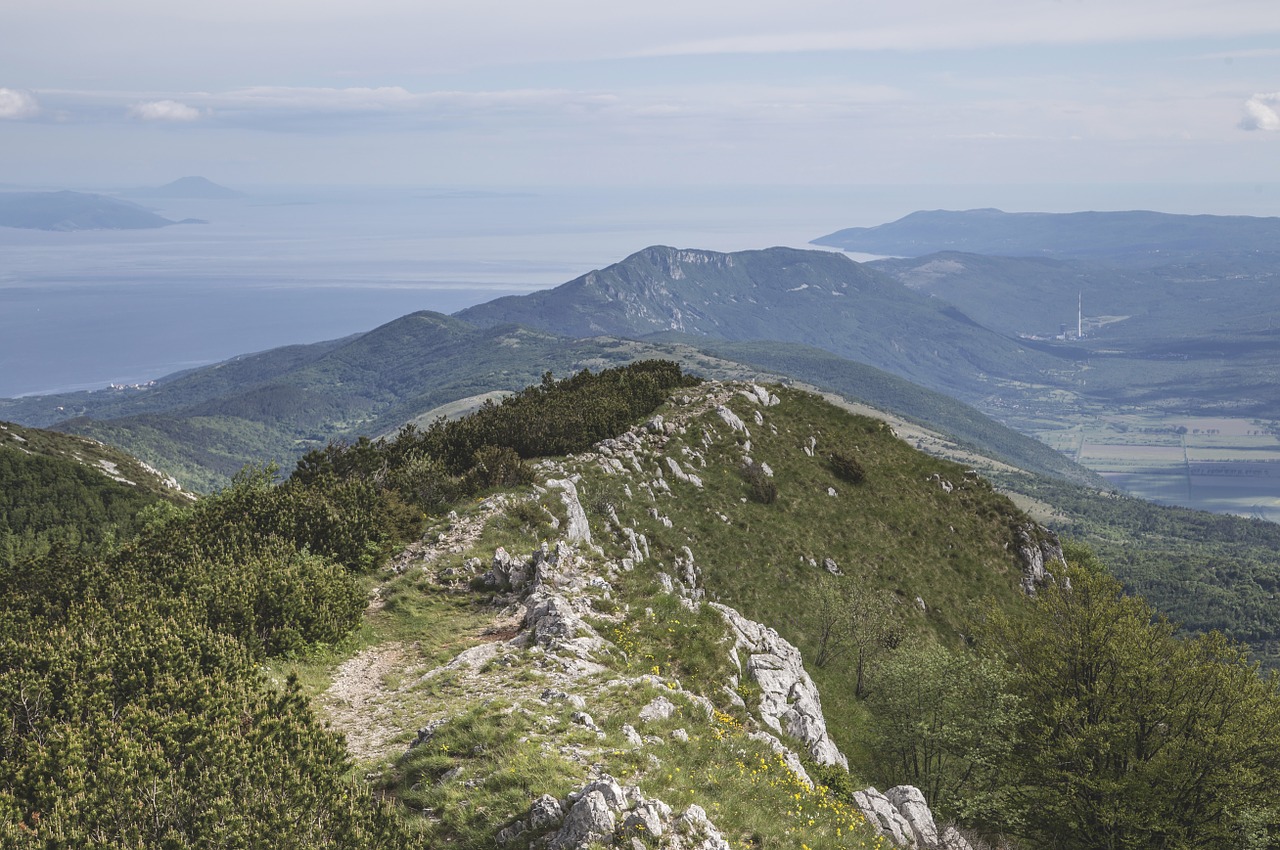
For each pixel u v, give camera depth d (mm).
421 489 41344
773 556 55750
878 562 60625
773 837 16875
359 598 28391
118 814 14422
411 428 55938
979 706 39469
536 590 30109
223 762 15938
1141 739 38219
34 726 18078
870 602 49875
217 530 34344
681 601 32344
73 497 137875
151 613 24375
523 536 36438
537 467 51125
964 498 72875
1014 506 74062
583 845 14070
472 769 16984
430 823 15438
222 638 22969
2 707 18703
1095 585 44469
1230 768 34156
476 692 21938
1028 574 67250
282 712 18531
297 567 29188
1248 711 35781
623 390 70875
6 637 23625
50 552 32938
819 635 50719
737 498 60531
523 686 22031
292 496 36719
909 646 44875
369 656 25859
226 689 19688
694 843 15000
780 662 32281
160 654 20953
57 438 178750
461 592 31203
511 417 57812
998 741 38156
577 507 43406
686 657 27734
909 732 39375
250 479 47031
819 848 17406
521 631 27328
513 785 16219
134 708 17641
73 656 20781
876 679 44781
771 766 20797
